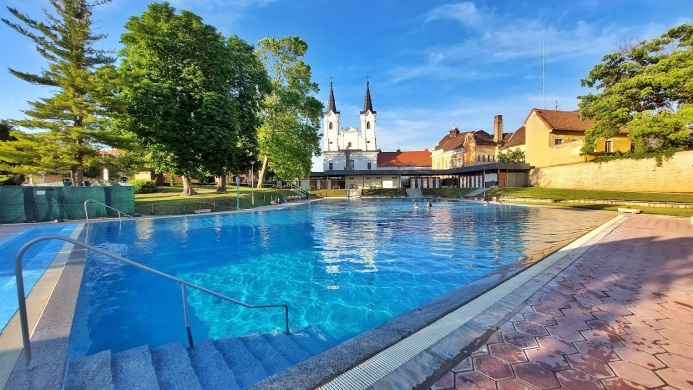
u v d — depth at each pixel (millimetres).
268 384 2605
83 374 2965
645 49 26156
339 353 3104
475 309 4242
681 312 4090
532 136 41875
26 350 2848
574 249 8133
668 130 22266
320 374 2734
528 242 11844
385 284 7496
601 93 28219
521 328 3637
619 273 5898
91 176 30234
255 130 30828
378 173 53500
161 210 20734
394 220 19750
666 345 3238
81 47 20188
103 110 19406
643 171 26047
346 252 10836
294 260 9836
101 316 5844
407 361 2947
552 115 41438
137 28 21156
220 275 8375
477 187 45938
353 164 70125
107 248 11422
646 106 25938
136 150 21766
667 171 24297
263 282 7773
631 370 2793
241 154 29703
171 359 3545
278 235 14234
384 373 2748
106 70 18766
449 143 66000
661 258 7074
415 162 73625
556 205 25453
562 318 3916
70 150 18844
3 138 29750
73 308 4449
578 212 20328
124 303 6473
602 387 2559
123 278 7988
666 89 23344
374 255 10328
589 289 5004
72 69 18438
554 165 35750
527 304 4391
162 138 21875
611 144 35344
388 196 50500
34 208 16000
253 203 28359
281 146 36594
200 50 23750
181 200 23188
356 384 2594
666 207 18781
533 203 28297
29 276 6086
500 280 5848
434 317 4051
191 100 23172
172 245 12000
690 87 20578
